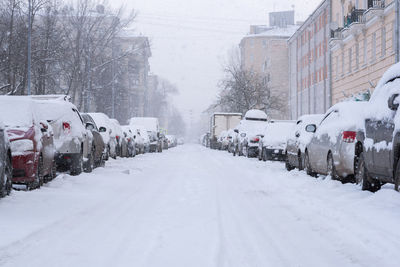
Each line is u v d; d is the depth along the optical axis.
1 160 9.58
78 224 8.09
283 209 9.71
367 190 11.40
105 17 54.34
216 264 5.71
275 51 92.56
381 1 35.84
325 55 55.62
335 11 50.75
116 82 68.31
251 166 23.12
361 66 41.12
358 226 7.68
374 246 6.42
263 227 7.91
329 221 8.30
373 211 8.90
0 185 9.68
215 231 7.58
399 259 5.77
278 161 27.84
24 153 10.95
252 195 11.88
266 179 15.79
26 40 37.72
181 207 9.96
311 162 15.49
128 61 67.81
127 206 10.09
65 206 9.88
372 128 10.70
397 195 9.66
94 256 6.05
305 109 67.12
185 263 5.77
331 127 13.79
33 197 10.59
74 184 13.52
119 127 30.16
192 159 30.88
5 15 37.69
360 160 11.59
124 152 30.84
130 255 6.11
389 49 34.97
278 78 92.06
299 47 71.25
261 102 66.19
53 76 49.31
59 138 14.46
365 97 38.56
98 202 10.61
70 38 51.44
